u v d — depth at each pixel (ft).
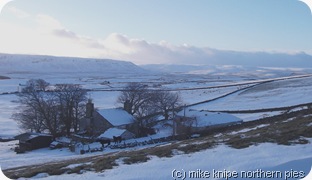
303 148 74.59
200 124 180.55
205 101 297.12
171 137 166.40
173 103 227.81
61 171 71.61
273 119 156.46
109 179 63.10
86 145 166.61
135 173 66.33
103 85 529.86
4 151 167.22
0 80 643.45
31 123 210.79
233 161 69.51
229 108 252.21
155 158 78.84
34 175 70.59
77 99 215.10
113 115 199.11
